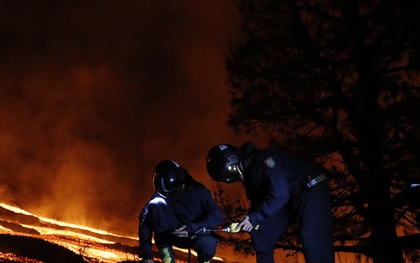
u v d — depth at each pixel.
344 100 12.85
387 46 12.93
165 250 6.32
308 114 13.07
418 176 11.48
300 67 13.14
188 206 6.18
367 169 12.03
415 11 12.54
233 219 11.93
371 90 12.66
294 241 12.05
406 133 11.98
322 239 5.49
